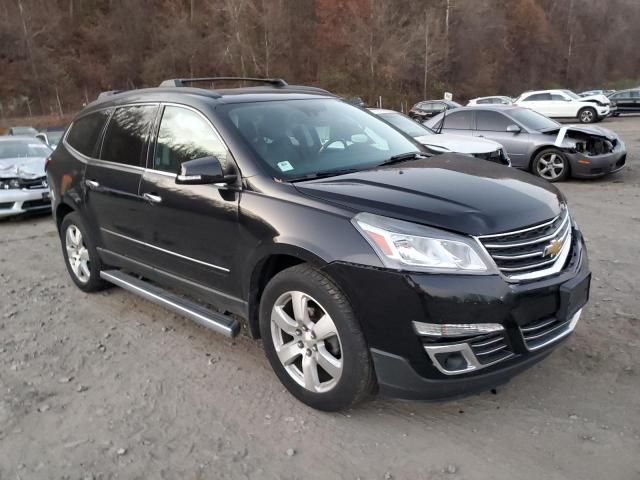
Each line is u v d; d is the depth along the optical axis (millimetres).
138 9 56656
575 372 3545
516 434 2982
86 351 4148
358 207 2988
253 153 3523
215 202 3545
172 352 4078
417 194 3064
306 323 3166
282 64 54469
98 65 54250
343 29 55125
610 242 6234
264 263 3340
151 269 4309
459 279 2730
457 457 2826
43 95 49281
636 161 12523
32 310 4996
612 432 2955
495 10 67062
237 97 4020
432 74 54531
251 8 53750
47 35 52156
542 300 2898
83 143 5035
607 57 82188
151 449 2990
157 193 3979
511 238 2871
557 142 10242
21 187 8953
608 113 26297
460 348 2752
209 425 3176
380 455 2869
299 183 3322
